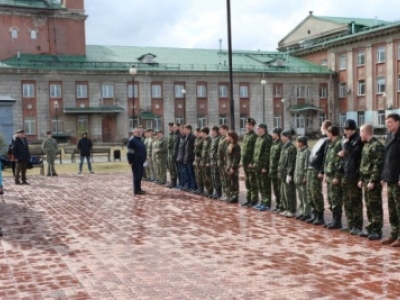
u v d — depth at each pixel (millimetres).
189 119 61750
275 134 12688
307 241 9281
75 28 61812
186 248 8906
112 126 58938
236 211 12961
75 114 57500
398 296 6160
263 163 12938
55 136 56156
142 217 12273
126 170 27219
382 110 60406
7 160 27141
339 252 8383
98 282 6965
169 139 19109
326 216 11922
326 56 69875
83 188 19000
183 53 66438
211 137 16016
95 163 31250
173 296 6305
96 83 57875
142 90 59750
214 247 8945
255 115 64812
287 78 66312
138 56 62938
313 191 10867
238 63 66000
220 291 6465
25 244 9508
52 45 60844
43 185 20219
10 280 7156
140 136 17062
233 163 14344
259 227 10727
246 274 7207
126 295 6391
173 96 61094
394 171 8656
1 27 58625
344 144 9875
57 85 56500
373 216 9328
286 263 7766
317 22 75562
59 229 10953
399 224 8734
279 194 12641
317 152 10781
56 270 7621
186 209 13461
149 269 7574
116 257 8359
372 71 61688
